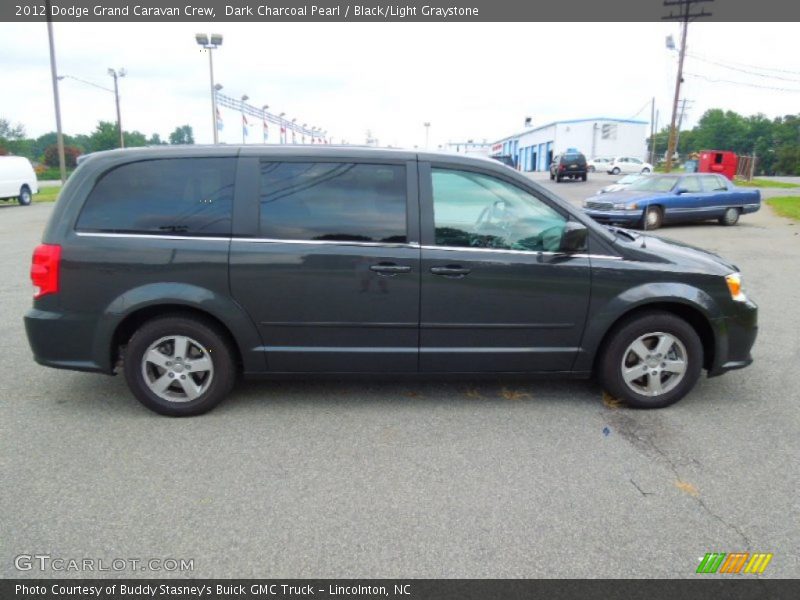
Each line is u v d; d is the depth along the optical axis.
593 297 3.97
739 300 4.10
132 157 3.88
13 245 12.57
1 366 4.96
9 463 3.35
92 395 4.36
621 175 45.50
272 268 3.81
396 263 3.84
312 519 2.85
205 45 26.58
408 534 2.74
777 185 38.50
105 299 3.80
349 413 4.06
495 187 3.95
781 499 3.03
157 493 3.05
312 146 3.96
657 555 2.60
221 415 4.02
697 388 4.57
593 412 4.10
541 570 2.51
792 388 4.56
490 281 3.89
